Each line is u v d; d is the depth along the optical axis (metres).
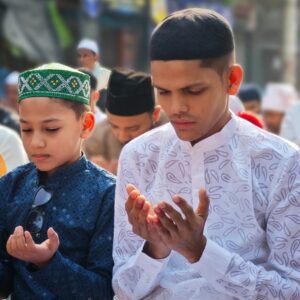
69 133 2.18
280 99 6.86
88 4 12.07
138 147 2.09
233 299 1.91
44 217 2.18
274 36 16.77
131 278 1.95
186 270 1.96
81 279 2.04
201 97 1.83
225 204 1.94
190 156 1.99
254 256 1.93
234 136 1.99
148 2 13.52
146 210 1.74
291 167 1.93
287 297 1.84
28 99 2.15
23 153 3.04
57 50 10.81
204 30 1.83
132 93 3.04
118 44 13.22
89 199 2.18
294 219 1.90
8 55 10.41
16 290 2.17
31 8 10.49
